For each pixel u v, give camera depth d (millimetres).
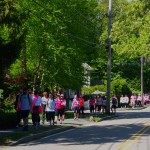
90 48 55781
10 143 22812
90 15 57406
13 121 30781
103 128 33406
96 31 59375
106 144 22766
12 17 24875
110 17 54656
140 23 47406
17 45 25156
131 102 75938
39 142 24156
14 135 25406
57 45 43719
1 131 27906
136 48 47969
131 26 48312
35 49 43500
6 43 24906
